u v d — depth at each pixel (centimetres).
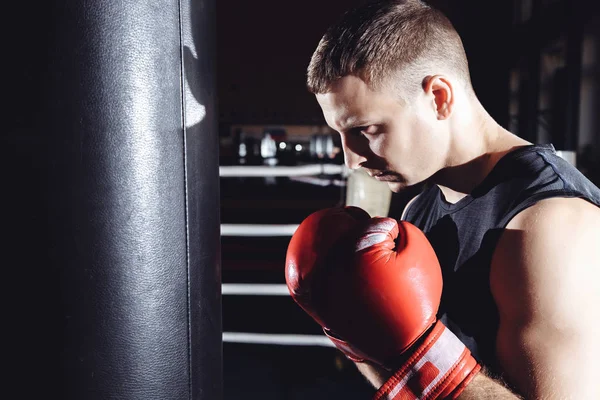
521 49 513
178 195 66
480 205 79
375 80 75
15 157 59
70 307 61
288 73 645
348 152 83
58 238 60
